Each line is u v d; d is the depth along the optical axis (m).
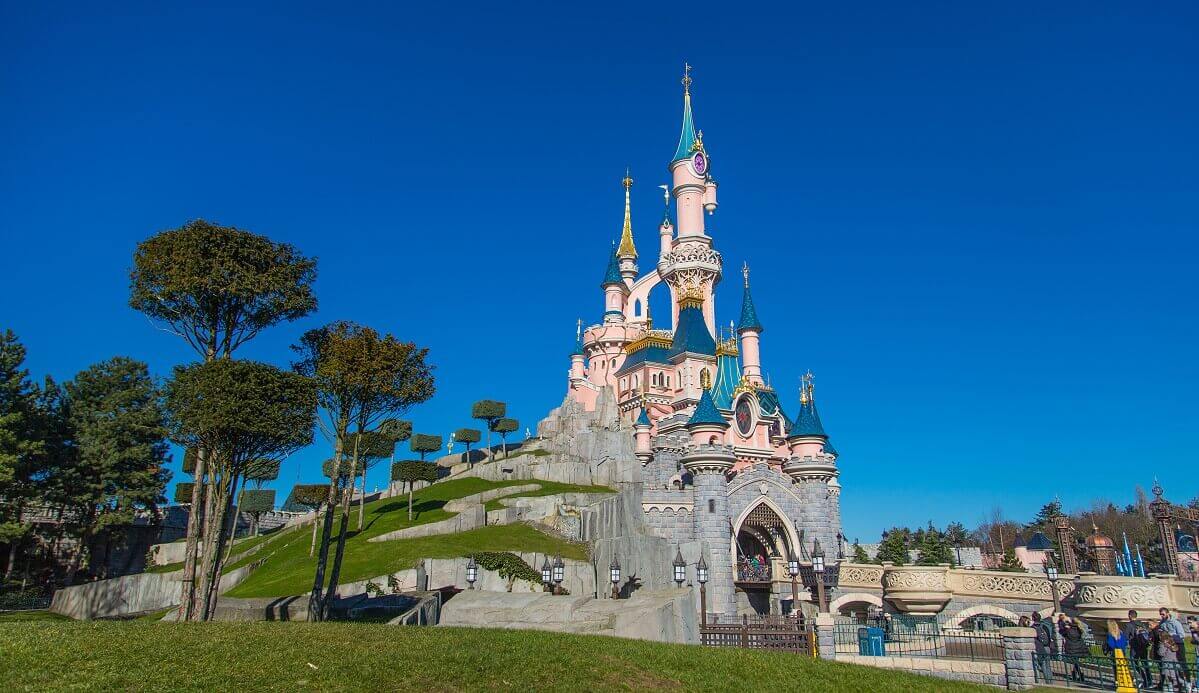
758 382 92.56
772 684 21.59
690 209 107.12
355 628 23.42
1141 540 103.56
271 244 36.50
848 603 60.28
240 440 31.02
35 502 62.41
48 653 17.84
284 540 63.56
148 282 34.56
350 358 36.81
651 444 76.94
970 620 46.44
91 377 66.62
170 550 65.00
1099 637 28.73
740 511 69.81
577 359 109.25
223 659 18.52
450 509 63.75
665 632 33.62
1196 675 21.95
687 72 114.62
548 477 81.38
